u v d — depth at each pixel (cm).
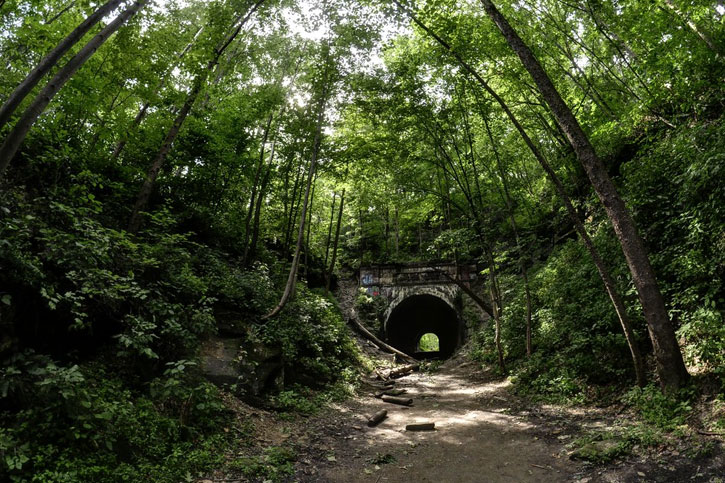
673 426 558
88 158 934
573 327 1024
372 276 2622
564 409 803
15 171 674
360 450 662
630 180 992
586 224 1327
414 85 1302
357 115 1459
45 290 484
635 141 1114
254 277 1244
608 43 1226
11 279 477
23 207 581
